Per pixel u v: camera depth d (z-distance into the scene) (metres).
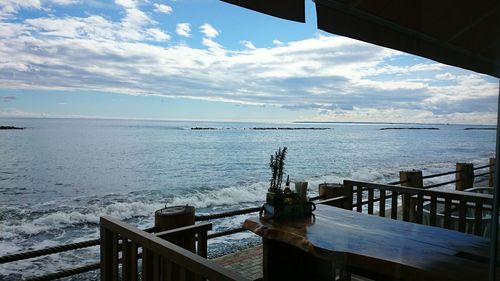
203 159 26.16
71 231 9.46
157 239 2.12
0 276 6.19
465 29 1.53
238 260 4.25
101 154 27.44
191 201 13.10
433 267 1.78
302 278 2.61
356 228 2.54
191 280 1.93
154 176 19.94
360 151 20.34
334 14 2.31
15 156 21.80
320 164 17.75
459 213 2.75
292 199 2.87
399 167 11.26
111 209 12.08
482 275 1.59
